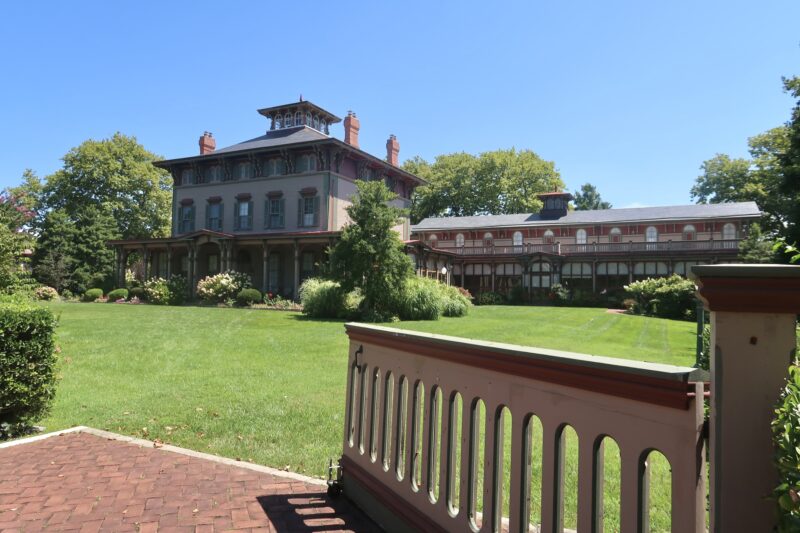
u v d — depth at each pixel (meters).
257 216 37.41
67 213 47.84
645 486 1.82
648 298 33.28
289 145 35.22
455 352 2.91
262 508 3.92
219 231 38.91
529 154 65.19
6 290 11.48
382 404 3.75
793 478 1.33
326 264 24.45
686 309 29.42
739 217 42.56
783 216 42.12
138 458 5.05
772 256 24.39
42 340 5.94
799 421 1.34
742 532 1.50
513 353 2.40
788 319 1.50
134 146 54.66
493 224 53.22
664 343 17.48
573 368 2.08
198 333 15.98
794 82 23.81
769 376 1.50
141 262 43.53
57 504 3.96
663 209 48.09
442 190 66.88
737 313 1.55
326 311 23.05
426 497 3.14
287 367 10.33
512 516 2.43
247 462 5.02
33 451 5.22
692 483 1.62
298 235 32.47
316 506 3.98
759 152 45.41
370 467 3.84
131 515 3.78
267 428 6.10
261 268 37.53
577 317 28.30
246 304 30.36
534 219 53.00
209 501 4.05
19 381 5.69
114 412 6.77
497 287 51.97
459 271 53.84
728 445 1.53
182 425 6.20
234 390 8.13
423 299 23.36
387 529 3.52
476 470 2.81
